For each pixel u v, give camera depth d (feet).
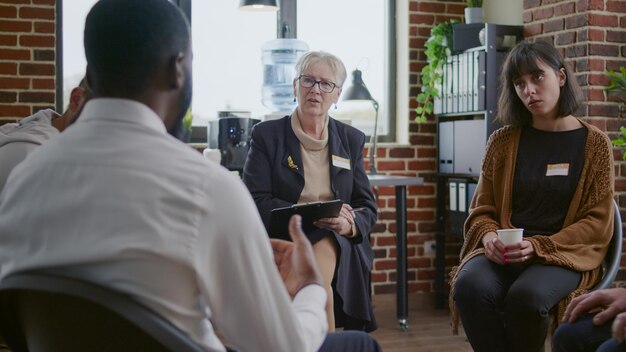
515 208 9.73
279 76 17.08
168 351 3.71
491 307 8.85
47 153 4.00
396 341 14.51
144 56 3.92
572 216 9.29
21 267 3.88
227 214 3.74
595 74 14.08
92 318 3.72
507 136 9.95
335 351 5.38
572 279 8.73
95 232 3.72
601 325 6.91
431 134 17.97
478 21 16.80
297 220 4.53
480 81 15.47
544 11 15.12
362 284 9.93
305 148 10.49
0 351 6.03
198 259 3.69
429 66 17.15
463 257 9.84
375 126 16.57
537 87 9.40
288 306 3.90
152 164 3.79
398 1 18.20
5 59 15.35
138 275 3.67
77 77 16.35
